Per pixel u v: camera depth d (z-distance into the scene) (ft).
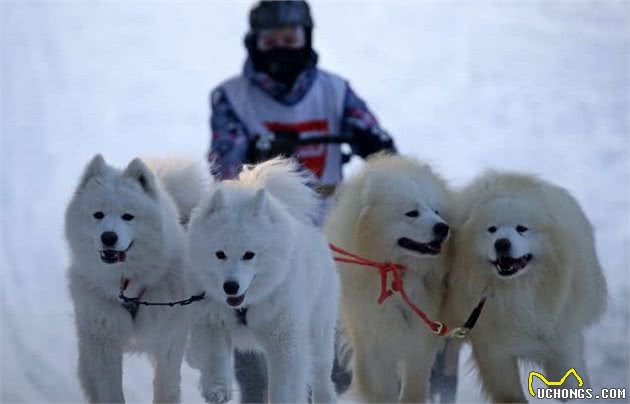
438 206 34.99
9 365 38.42
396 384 36.04
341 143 42.73
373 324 35.45
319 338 32.63
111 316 31.07
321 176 42.73
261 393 36.09
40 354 40.04
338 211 36.42
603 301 36.68
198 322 30.09
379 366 35.73
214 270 28.96
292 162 34.94
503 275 33.04
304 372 30.40
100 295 30.96
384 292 34.76
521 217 33.19
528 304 33.81
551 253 33.42
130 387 36.86
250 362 39.55
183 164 34.63
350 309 35.76
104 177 30.45
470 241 33.91
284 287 29.73
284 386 30.07
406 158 37.19
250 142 42.27
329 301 32.83
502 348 34.45
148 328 31.58
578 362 34.86
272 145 41.09
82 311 31.19
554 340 34.40
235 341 31.27
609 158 78.33
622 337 41.04
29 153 80.38
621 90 103.24
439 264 35.06
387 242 34.86
